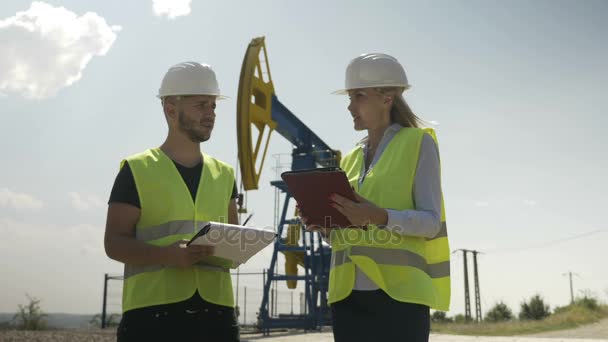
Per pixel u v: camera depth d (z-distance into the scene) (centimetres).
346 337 312
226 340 311
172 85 327
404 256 308
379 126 341
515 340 1689
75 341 1424
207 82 330
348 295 313
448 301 330
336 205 287
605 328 2734
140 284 301
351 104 342
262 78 2030
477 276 4931
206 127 330
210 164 342
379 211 287
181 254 281
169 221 308
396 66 338
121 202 305
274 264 2541
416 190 316
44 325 2056
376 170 324
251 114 1938
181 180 318
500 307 4806
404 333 297
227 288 320
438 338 1772
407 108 341
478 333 2653
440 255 333
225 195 340
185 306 298
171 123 332
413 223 296
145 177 309
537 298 4425
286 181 296
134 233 313
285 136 2336
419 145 318
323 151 2428
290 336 2077
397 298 298
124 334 297
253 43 2028
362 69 336
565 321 3084
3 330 1880
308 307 2572
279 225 2527
